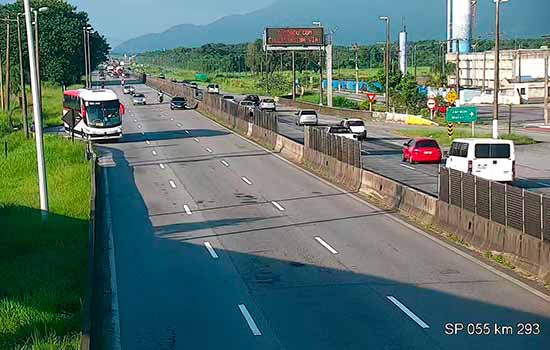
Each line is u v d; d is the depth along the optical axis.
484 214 23.31
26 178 41.62
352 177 37.84
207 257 23.20
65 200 33.84
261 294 18.81
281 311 17.25
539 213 19.91
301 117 77.25
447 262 21.86
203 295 18.86
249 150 54.72
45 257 23.25
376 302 17.80
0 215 30.83
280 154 52.22
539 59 119.75
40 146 29.69
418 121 80.19
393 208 31.41
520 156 53.22
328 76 100.38
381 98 121.75
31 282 20.23
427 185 38.38
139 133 68.38
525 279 19.75
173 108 96.69
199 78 198.12
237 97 127.50
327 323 16.22
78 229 28.02
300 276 20.59
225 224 28.70
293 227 27.92
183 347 14.85
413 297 18.16
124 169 45.22
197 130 70.38
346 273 20.81
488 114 92.56
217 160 49.28
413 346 14.46
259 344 14.88
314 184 39.12
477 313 16.67
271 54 183.25
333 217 29.84
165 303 18.20
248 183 39.56
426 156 48.31
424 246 24.16
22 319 16.78
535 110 98.62
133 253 24.02
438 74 123.50
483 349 14.15
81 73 167.38
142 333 15.87
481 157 35.09
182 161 48.88
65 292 19.17
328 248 24.17
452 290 18.72
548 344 14.38
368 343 14.74
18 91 115.75
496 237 22.38
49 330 15.98
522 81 118.25
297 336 15.34
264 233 26.88
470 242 23.86
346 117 89.88
